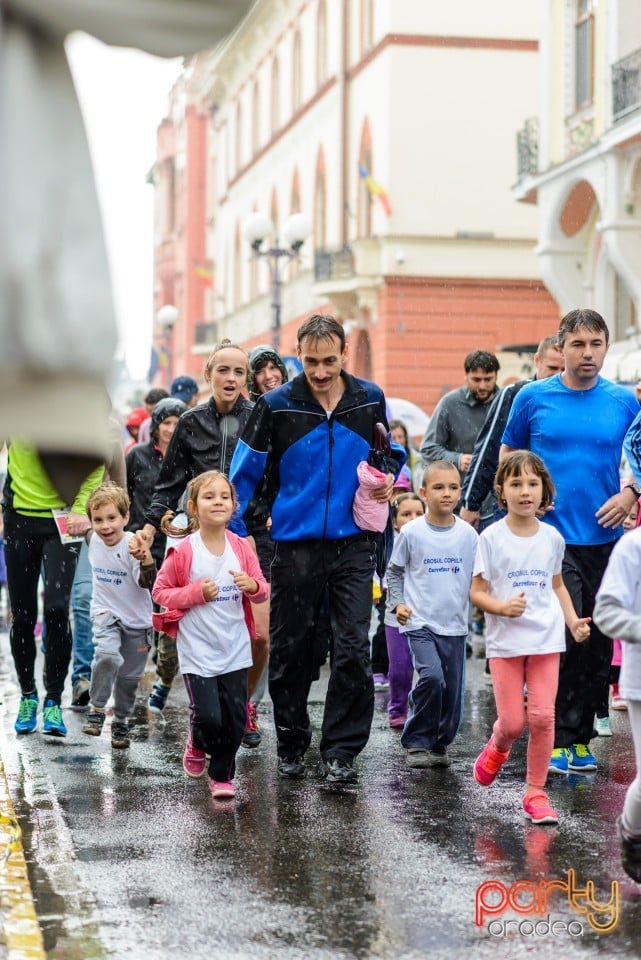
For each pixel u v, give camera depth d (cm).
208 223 13700
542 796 1369
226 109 11806
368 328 7862
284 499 1566
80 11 591
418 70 7481
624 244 5547
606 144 5472
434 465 1669
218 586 1477
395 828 1332
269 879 1159
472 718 1964
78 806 1430
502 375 7569
